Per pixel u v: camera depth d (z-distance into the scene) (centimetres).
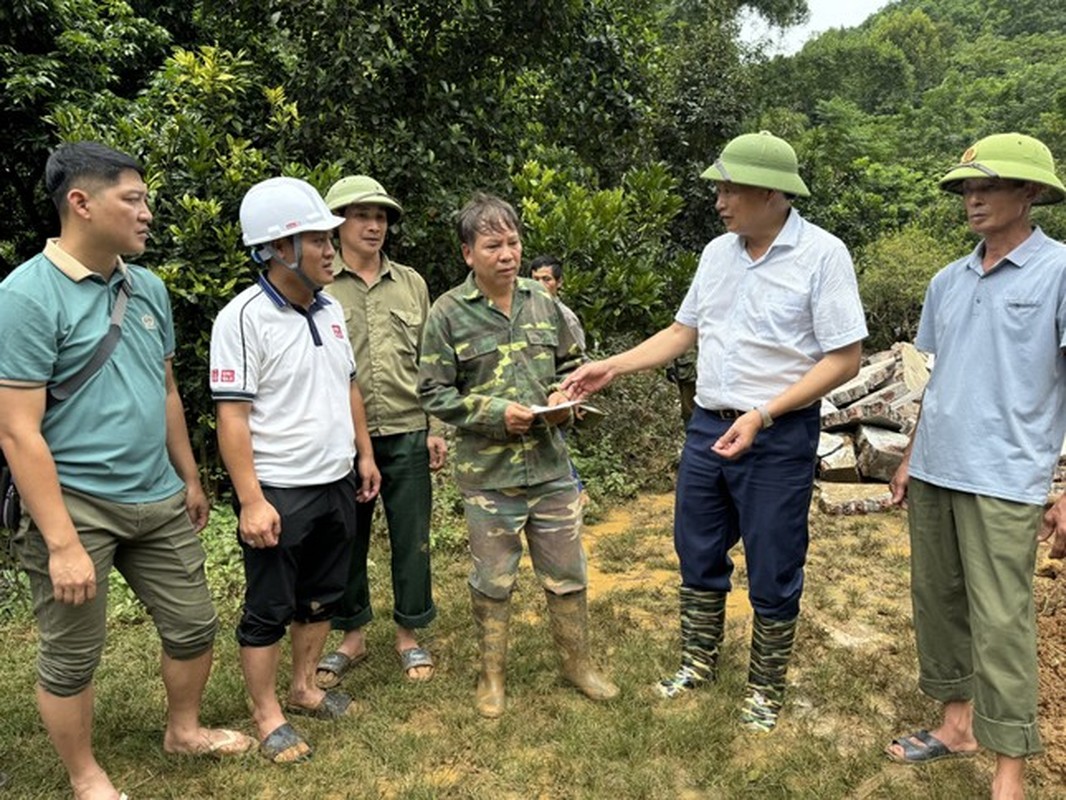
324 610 279
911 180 1803
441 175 563
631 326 579
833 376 252
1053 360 224
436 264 577
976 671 231
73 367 215
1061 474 490
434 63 570
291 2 517
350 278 299
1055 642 313
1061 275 220
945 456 240
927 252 1145
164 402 242
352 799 246
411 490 304
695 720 277
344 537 274
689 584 298
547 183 557
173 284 451
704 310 280
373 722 283
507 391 274
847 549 438
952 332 243
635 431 612
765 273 261
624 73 642
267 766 260
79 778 238
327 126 538
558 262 478
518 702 295
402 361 301
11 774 257
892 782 251
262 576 255
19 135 716
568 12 576
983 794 244
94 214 212
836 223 1255
